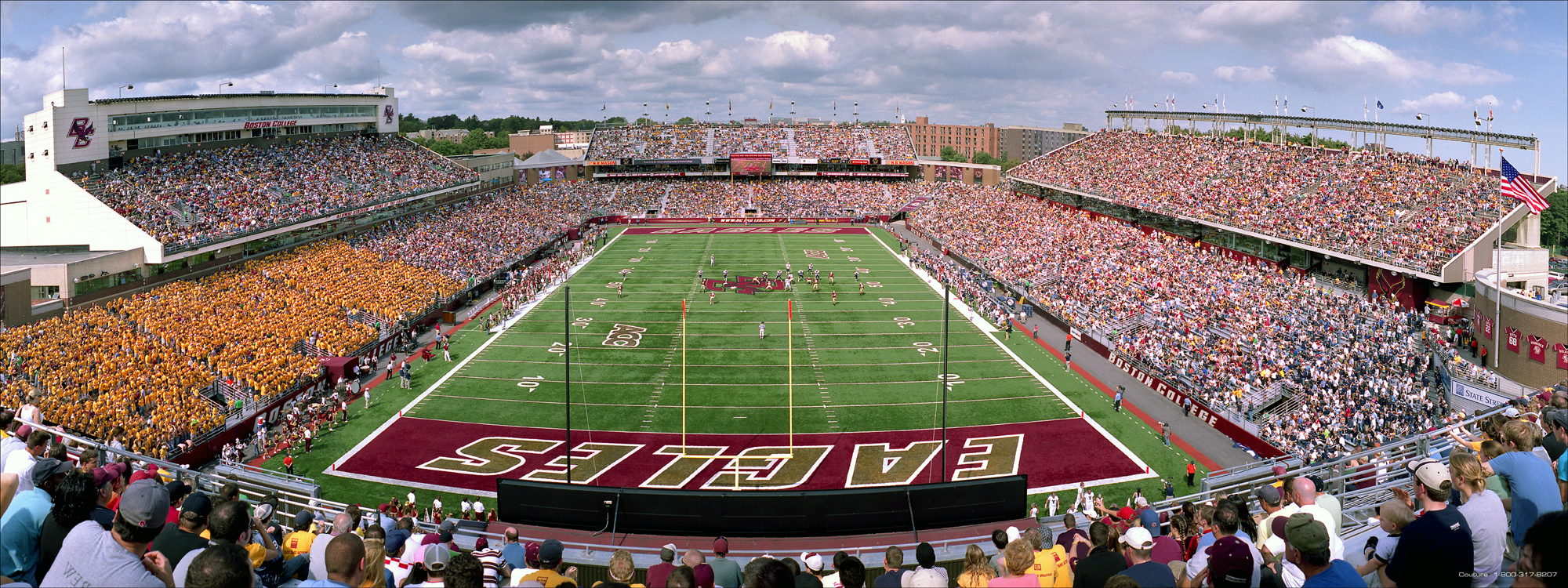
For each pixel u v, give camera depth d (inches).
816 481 1396.4
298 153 3405.5
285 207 2896.2
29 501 323.0
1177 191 3157.0
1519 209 1969.7
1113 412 1749.5
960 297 2893.7
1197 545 429.7
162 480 569.9
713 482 1390.3
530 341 2321.6
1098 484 1395.2
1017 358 2149.4
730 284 3115.2
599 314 2652.6
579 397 1834.4
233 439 1557.6
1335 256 2244.1
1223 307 2185.0
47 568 319.0
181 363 1764.3
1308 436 1424.7
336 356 1977.1
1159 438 1603.1
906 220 4970.5
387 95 4097.0
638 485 1378.0
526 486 927.7
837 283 3139.8
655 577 434.9
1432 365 1752.0
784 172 5772.6
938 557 765.9
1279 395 1637.6
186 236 2415.1
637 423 1669.5
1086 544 490.0
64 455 454.6
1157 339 2064.5
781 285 3095.5
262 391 1705.2
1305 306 2101.4
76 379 1617.9
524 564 544.7
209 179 2829.7
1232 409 1626.5
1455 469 317.4
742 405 1780.3
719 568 482.9
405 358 2178.9
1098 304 2456.9
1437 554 274.7
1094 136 4355.3
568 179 5605.3
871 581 740.0
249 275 2491.4
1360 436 1378.0
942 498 914.1
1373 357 1716.3
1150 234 3117.6
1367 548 353.1
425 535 598.2
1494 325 1631.4
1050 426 1664.6
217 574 236.5
